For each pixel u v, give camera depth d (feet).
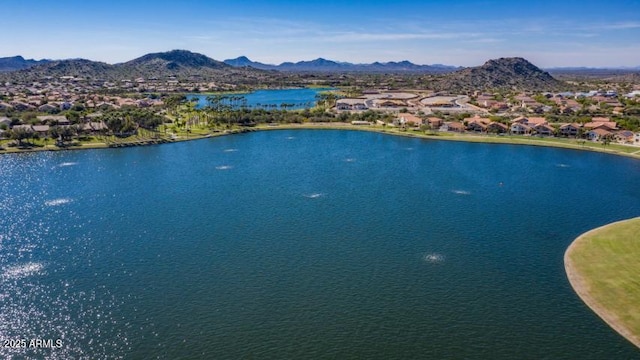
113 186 469.16
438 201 423.23
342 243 323.98
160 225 358.64
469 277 273.95
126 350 205.87
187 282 266.98
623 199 431.84
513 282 267.80
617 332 219.82
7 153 615.98
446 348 208.64
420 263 292.40
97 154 625.00
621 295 247.70
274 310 237.86
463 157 618.85
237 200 423.23
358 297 250.78
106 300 246.88
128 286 262.06
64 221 367.45
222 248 314.76
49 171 529.86
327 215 382.63
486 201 424.05
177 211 392.47
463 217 379.76
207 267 286.05
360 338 215.31
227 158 606.55
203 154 631.97
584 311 237.25
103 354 202.90
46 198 427.74
